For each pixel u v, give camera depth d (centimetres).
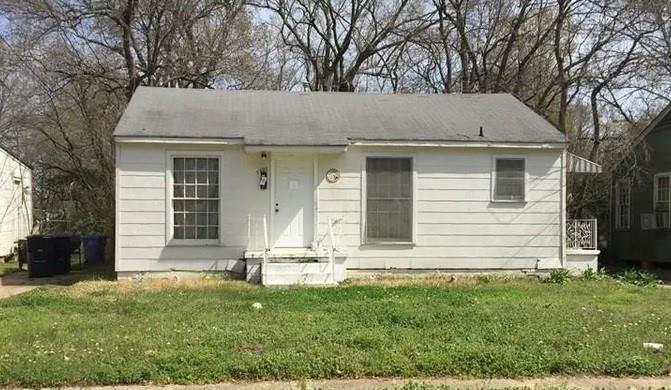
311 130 1434
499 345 740
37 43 2097
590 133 2572
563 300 1116
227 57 2447
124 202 1365
